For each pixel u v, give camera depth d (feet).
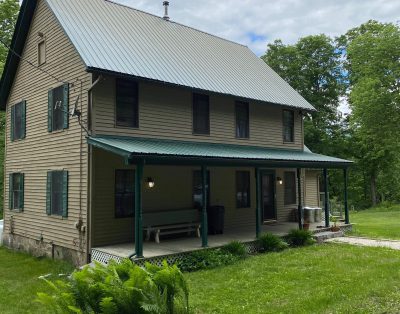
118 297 14.78
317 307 22.03
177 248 35.53
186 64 46.42
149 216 39.83
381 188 133.18
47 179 41.83
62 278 32.71
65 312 14.49
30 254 44.62
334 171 127.54
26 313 25.04
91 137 35.32
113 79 37.50
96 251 34.63
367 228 59.67
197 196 45.62
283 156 46.73
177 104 42.86
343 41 114.11
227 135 48.19
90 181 35.76
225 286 26.99
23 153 47.78
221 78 48.52
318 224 54.54
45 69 43.32
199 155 34.76
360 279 27.37
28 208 46.06
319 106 112.78
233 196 50.65
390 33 96.48
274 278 28.76
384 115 97.35
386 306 21.57
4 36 75.87
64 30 38.58
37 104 44.83
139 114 39.22
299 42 114.42
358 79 106.22
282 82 61.26
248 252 39.81
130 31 46.50
